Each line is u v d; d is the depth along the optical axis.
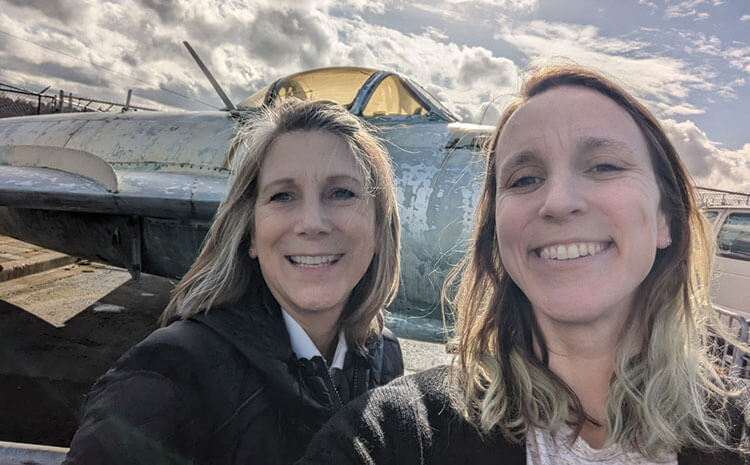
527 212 0.38
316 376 0.48
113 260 1.74
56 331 1.83
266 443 0.43
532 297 0.39
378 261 0.56
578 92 0.39
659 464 0.37
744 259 1.97
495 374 0.40
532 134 0.38
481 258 0.47
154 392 0.40
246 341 0.44
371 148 0.53
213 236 0.51
